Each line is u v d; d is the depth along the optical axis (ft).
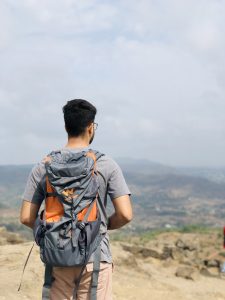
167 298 14.33
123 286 14.74
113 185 5.79
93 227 5.55
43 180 5.77
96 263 5.63
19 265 14.53
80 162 5.65
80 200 5.57
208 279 18.49
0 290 11.76
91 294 5.63
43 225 5.57
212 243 29.68
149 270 18.48
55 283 5.77
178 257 22.53
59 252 5.46
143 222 287.07
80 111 5.94
